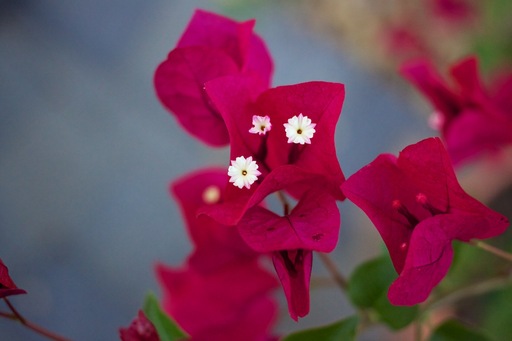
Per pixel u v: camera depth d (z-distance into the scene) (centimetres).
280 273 32
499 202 72
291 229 32
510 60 78
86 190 112
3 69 121
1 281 34
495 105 46
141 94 117
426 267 32
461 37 88
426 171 33
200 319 42
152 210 110
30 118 117
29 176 114
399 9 94
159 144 114
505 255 33
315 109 33
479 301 66
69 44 121
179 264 106
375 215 33
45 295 105
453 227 32
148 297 38
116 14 121
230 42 36
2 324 104
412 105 106
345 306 97
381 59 106
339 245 100
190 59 35
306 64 113
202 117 36
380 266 38
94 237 109
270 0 109
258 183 34
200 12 36
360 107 109
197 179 41
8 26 123
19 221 111
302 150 33
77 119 117
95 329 103
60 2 123
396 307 37
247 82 33
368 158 106
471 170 79
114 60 119
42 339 103
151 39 119
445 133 44
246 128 34
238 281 41
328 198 32
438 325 39
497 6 80
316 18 111
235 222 32
